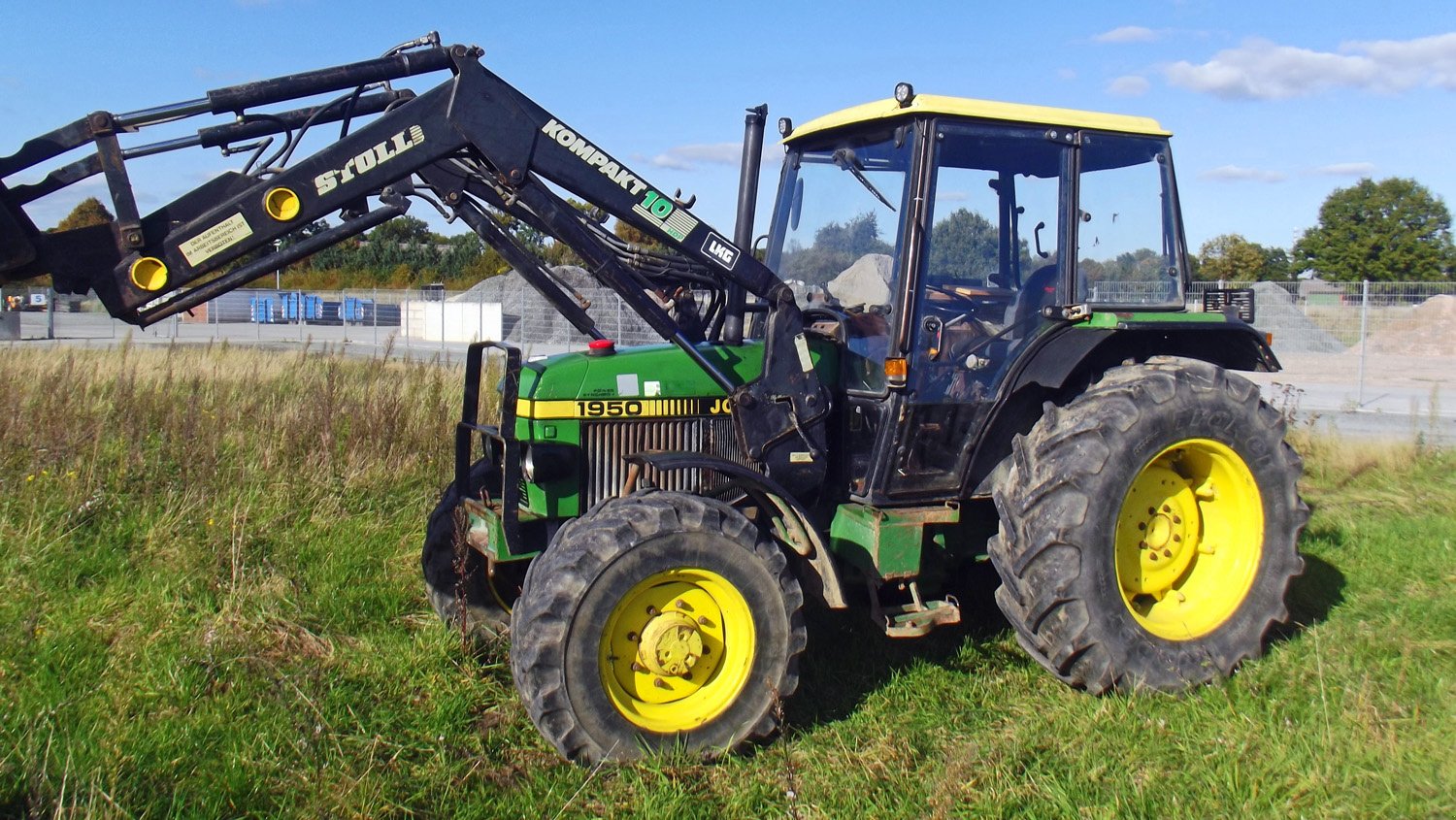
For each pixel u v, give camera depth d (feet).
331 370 29.63
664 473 13.66
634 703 12.04
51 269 11.73
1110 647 13.28
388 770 11.45
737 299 14.11
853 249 14.62
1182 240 15.75
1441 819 10.24
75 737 11.57
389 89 13.43
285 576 16.85
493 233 13.26
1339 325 63.36
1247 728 12.15
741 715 12.17
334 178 12.26
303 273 163.32
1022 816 10.61
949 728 12.75
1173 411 13.75
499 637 14.96
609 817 10.75
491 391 29.32
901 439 13.78
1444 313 61.87
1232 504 14.69
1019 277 14.49
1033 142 14.40
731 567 12.09
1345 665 13.85
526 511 14.05
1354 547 19.39
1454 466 27.78
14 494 19.48
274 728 12.01
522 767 11.77
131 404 25.73
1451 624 15.30
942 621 13.61
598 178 12.99
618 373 13.71
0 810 10.19
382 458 22.80
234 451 23.00
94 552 17.46
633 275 14.23
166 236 11.93
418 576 17.40
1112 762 11.63
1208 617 14.23
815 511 14.43
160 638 14.47
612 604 11.59
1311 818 10.36
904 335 13.52
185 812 10.42
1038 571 13.25
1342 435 32.19
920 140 13.50
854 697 13.74
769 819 10.77
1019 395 14.85
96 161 11.92
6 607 15.25
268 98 12.11
